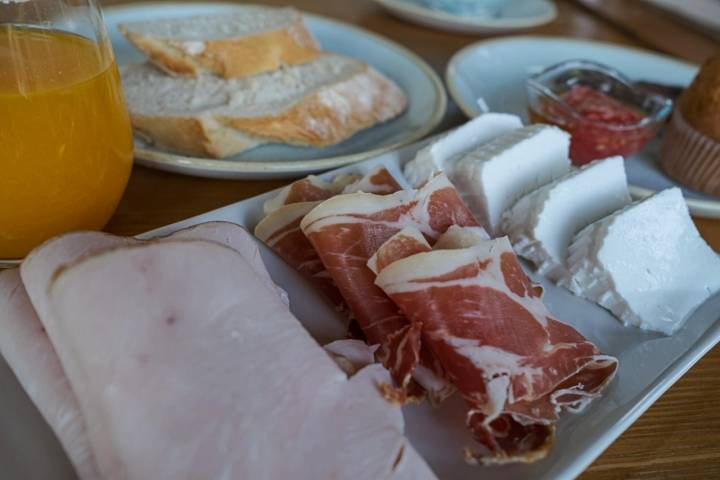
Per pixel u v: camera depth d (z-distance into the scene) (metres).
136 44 1.43
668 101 1.56
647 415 0.93
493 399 0.76
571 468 0.75
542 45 2.04
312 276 1.00
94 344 0.63
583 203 1.14
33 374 0.72
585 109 1.50
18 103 0.81
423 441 0.79
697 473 0.86
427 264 0.85
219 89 1.43
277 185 1.32
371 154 1.31
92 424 0.62
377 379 0.72
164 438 0.60
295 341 0.70
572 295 1.08
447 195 1.03
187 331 0.66
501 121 1.30
